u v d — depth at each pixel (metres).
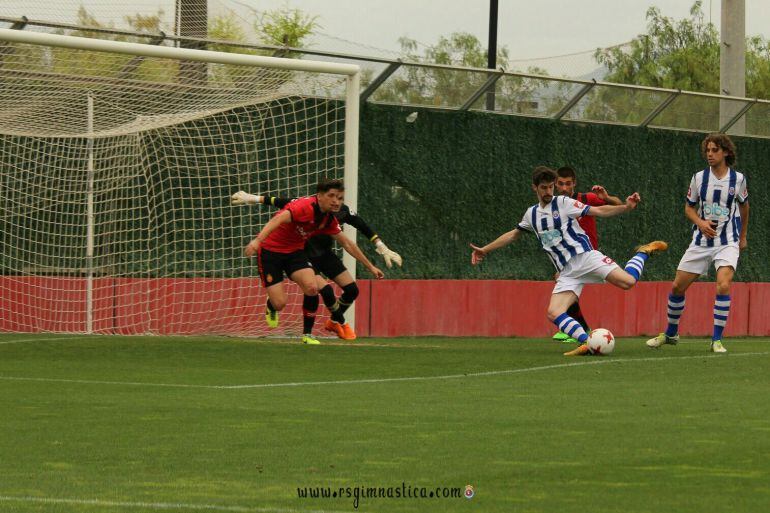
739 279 76.12
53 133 58.41
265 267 49.69
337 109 61.53
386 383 35.25
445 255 66.12
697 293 72.56
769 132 77.00
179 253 60.72
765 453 22.78
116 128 58.22
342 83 61.44
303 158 62.97
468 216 66.81
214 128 61.16
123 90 57.06
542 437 24.66
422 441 24.17
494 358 44.03
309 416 27.72
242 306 60.19
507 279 68.12
